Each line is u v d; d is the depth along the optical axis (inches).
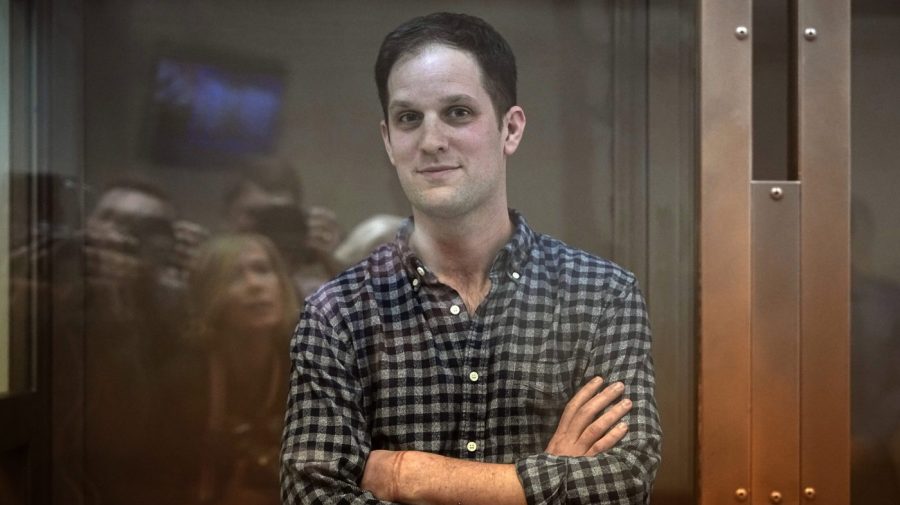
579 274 46.9
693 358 52.7
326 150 54.0
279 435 54.8
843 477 52.0
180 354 54.7
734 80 51.4
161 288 54.6
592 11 53.2
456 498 42.9
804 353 51.8
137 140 54.3
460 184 46.2
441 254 46.8
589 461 42.7
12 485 54.4
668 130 53.0
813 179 51.6
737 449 51.9
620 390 44.6
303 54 53.8
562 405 45.1
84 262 54.6
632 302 46.3
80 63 54.2
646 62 53.1
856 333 53.9
